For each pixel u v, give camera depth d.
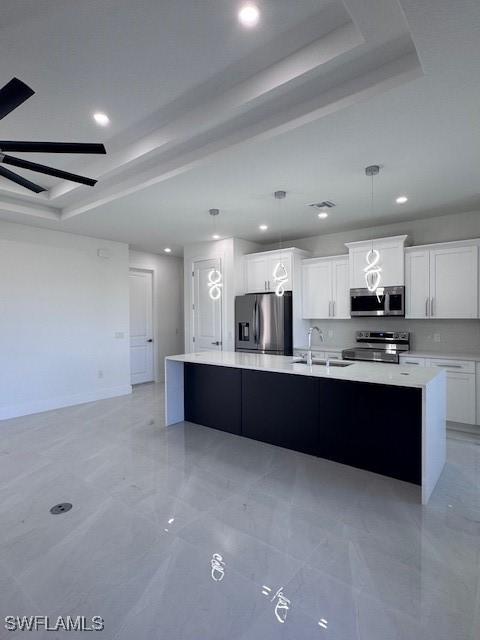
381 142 2.67
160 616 1.60
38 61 2.06
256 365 3.52
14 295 4.73
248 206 4.16
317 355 5.16
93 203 4.10
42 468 3.11
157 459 3.29
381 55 1.92
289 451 3.49
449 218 4.59
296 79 2.09
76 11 1.72
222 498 2.60
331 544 2.09
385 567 1.90
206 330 6.20
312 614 1.60
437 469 2.85
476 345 4.45
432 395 2.66
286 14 1.77
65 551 2.02
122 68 2.13
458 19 1.54
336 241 5.56
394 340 4.90
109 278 5.86
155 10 1.72
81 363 5.46
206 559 1.96
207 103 2.52
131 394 6.06
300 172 3.19
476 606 1.64
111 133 2.92
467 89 2.03
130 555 1.99
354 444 3.14
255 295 5.50
